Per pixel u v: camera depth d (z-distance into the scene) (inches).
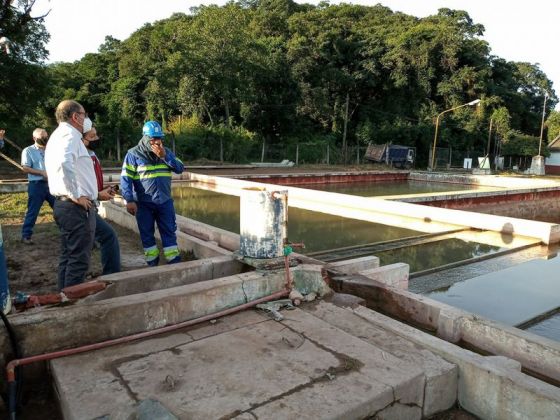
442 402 110.4
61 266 150.0
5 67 652.1
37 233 257.4
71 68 1477.6
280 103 1428.4
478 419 109.1
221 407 89.3
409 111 1695.4
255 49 1274.6
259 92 1376.7
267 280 148.6
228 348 115.5
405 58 1598.2
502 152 1708.9
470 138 1669.5
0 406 100.0
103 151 1016.2
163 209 182.9
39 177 227.3
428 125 1584.6
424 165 1585.9
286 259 152.3
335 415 87.5
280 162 1239.5
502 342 137.3
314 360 109.5
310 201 516.7
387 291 165.5
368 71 1572.3
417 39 1608.0
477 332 142.9
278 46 1482.5
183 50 1187.9
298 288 155.6
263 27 1615.4
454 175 963.3
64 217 135.6
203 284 138.2
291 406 89.9
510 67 2063.2
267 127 1445.6
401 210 428.8
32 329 109.0
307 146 1325.0
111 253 170.9
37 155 226.2
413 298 157.9
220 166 955.3
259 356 111.3
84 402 90.5
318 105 1489.9
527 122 2070.6
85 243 139.9
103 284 138.9
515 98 1899.6
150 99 1238.9
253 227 157.8
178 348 115.3
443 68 1679.4
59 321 112.3
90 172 140.8
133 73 1291.8
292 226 383.6
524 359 132.3
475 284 236.4
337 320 138.6
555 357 125.5
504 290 227.8
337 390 96.2
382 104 1697.8
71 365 105.8
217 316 134.7
